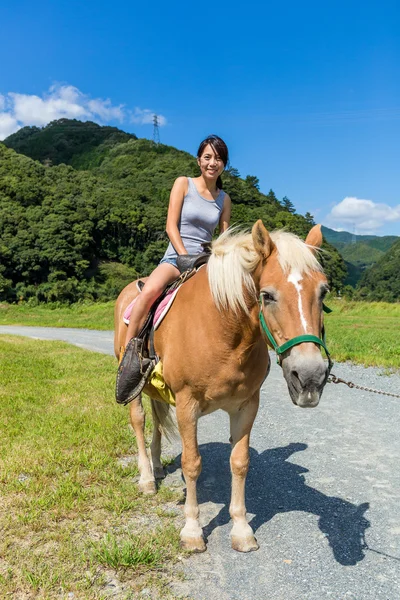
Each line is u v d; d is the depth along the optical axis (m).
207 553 3.10
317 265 2.51
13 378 8.26
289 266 2.45
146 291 3.52
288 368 2.35
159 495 3.90
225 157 3.53
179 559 2.99
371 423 5.96
